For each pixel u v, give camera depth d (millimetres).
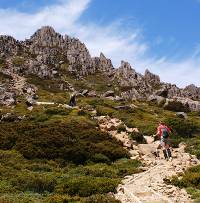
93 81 158250
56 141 36094
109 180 24469
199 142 43219
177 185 23766
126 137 45219
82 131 42500
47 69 144625
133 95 124562
